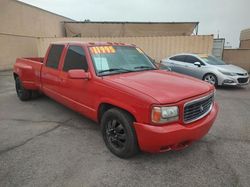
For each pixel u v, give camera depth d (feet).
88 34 63.31
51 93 16.89
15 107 19.52
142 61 14.67
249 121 16.28
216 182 9.05
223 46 51.21
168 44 45.03
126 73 12.54
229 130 14.49
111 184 8.93
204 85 11.30
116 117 10.51
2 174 9.57
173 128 9.05
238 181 9.11
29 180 9.15
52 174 9.55
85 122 15.70
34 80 19.30
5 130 14.38
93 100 12.03
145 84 10.46
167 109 8.95
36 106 19.74
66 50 14.89
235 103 21.59
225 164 10.36
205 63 30.48
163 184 8.95
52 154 11.23
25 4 57.16
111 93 10.64
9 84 32.40
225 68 29.17
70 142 12.59
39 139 12.99
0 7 48.93
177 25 58.08
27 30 58.54
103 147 11.98
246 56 51.11
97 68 12.25
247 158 10.89
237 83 28.22
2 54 50.52
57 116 17.01
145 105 9.09
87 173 9.62
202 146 12.10
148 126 9.08
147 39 46.14
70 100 14.34
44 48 51.42
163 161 10.58
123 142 10.59
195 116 10.05
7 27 51.44
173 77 12.12
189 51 44.01
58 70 15.33
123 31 61.26
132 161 10.56
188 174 9.59
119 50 14.21
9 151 11.55
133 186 8.82
